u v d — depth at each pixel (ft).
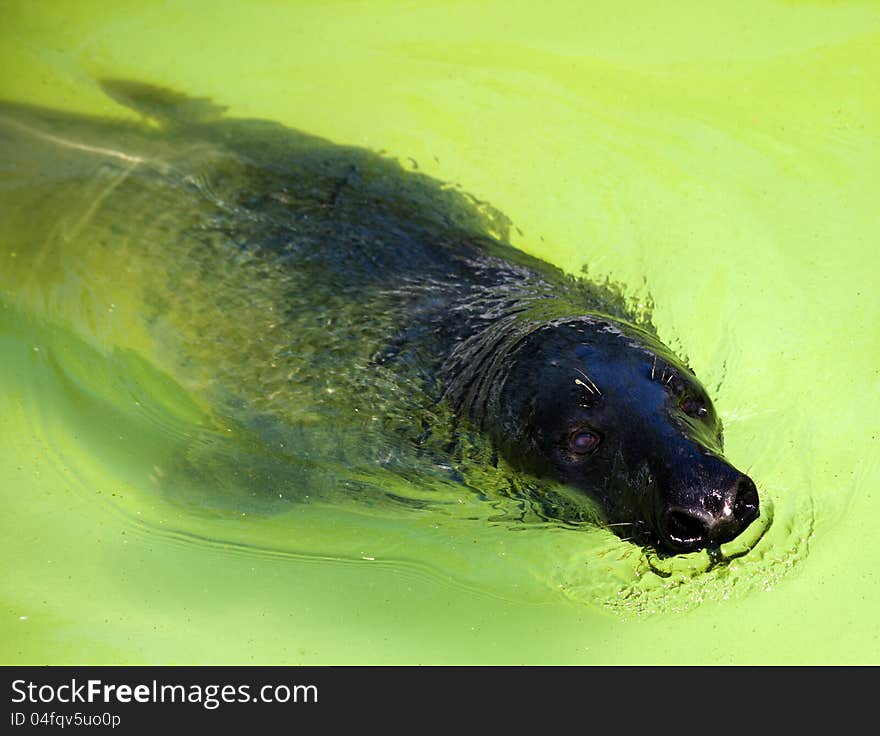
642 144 20.75
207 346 17.20
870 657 13.48
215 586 14.76
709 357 17.16
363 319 16.71
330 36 23.29
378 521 15.65
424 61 22.59
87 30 23.31
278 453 16.43
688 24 22.95
